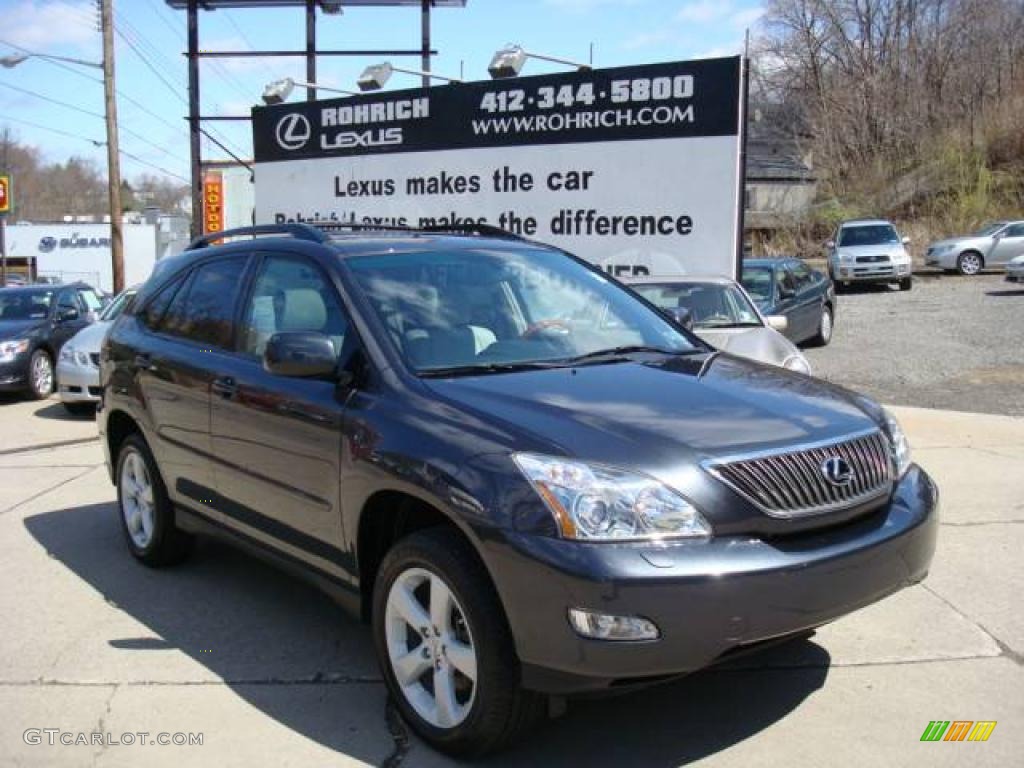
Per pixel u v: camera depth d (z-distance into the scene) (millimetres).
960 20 50156
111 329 6152
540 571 3115
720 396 3814
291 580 5520
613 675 3064
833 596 3285
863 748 3545
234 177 26031
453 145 12203
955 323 18109
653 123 10523
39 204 89438
